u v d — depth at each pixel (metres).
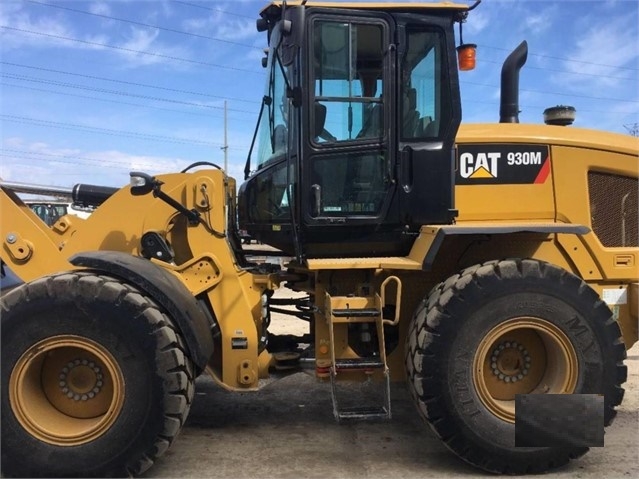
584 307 3.09
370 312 3.20
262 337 3.55
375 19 3.35
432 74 3.44
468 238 3.48
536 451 3.04
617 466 3.17
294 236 3.35
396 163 3.40
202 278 3.42
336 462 3.21
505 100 4.08
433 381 3.01
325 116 3.35
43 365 3.03
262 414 3.99
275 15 3.48
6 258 3.41
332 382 3.10
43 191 3.81
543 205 3.60
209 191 3.45
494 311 3.04
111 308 2.86
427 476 3.05
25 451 2.85
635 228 3.69
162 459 3.22
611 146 3.65
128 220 3.52
